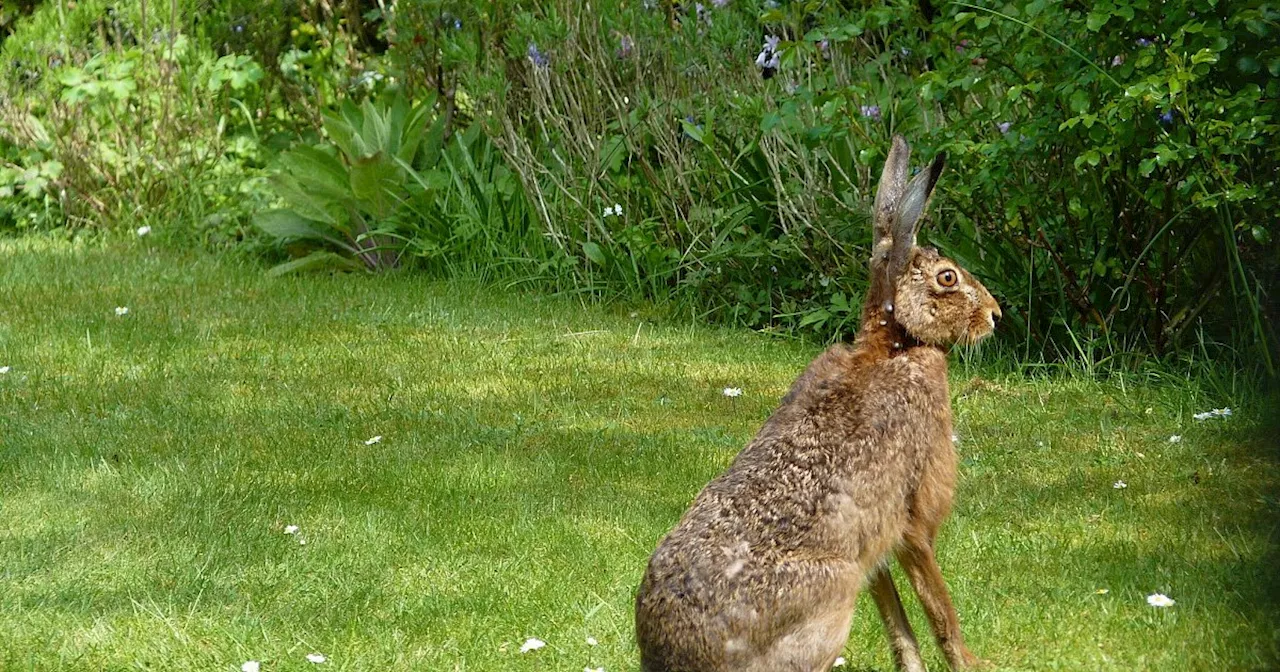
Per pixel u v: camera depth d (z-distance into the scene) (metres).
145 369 9.31
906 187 4.88
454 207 12.52
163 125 14.26
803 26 10.93
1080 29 8.46
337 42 15.04
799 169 10.84
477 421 8.23
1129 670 5.07
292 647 5.29
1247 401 8.15
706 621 4.26
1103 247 9.01
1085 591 5.78
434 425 8.12
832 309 10.09
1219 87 8.62
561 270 11.62
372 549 6.23
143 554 6.16
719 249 10.87
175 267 12.48
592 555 6.16
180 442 7.71
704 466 7.41
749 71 10.97
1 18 15.93
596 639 5.36
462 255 12.30
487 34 12.20
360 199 12.41
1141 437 7.84
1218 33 7.86
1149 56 8.05
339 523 6.54
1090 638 5.32
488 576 5.95
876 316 4.96
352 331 10.46
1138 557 6.13
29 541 6.28
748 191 10.92
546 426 8.16
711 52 11.02
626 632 5.40
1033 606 5.62
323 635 5.39
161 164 14.22
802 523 4.42
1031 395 8.70
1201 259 8.97
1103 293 9.36
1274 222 8.15
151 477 7.12
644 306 11.10
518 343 10.17
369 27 15.48
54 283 11.79
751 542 4.38
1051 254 9.05
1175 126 8.69
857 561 4.55
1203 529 6.43
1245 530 6.34
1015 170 9.20
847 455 4.55
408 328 10.58
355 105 13.24
